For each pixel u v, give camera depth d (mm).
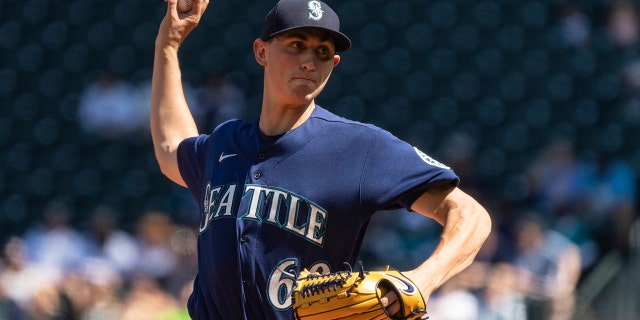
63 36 46438
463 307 23859
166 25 11789
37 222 41469
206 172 10070
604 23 41000
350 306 8367
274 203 9289
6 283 28156
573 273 25547
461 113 40500
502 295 24234
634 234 27000
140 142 41656
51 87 45125
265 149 9508
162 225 29344
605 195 30484
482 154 38625
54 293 27219
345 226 9234
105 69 45125
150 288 27328
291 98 9398
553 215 30938
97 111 42156
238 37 44656
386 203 9227
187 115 11594
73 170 42219
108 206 40719
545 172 32250
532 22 41969
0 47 46750
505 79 40844
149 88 42938
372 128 9438
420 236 30391
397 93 41812
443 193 9242
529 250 25312
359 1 44406
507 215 28734
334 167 9289
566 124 38812
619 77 39188
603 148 37656
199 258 9914
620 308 25500
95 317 27016
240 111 40344
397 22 43562
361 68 42781
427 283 8430
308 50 9406
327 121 9531
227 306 9438
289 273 9195
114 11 46469
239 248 9289
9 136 44312
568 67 40375
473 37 42312
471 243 8773
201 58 44406
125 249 29375
